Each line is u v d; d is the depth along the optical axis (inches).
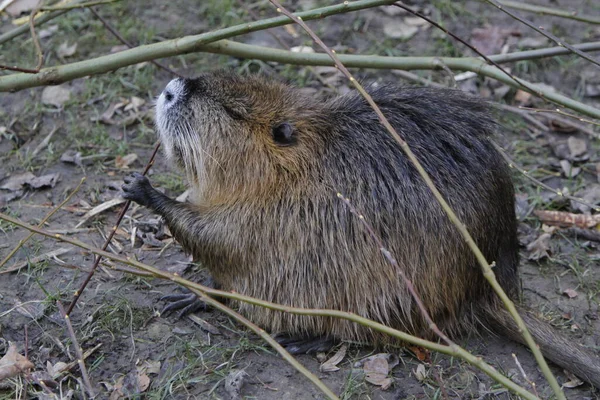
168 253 187.0
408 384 153.9
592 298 181.3
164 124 166.6
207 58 249.6
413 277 154.6
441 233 154.8
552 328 161.2
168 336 162.6
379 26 265.6
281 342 161.5
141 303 170.4
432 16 269.3
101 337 161.3
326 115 164.1
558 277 187.6
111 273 177.8
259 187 159.3
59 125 226.1
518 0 276.2
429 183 123.5
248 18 263.6
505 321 163.5
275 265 158.1
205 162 162.4
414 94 169.3
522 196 214.1
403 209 154.5
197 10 264.8
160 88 239.9
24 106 230.4
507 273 168.7
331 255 155.5
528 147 231.6
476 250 120.2
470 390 152.9
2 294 170.9
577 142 232.2
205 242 160.9
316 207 156.5
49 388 149.2
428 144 159.5
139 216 197.9
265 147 159.5
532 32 264.5
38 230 141.7
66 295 170.6
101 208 198.7
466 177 158.1
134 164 215.8
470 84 248.1
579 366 154.7
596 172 224.2
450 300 159.3
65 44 248.2
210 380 152.2
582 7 274.5
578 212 210.1
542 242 195.0
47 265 178.7
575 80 253.3
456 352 119.7
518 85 187.3
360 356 159.3
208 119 161.5
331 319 159.2
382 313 156.1
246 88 164.2
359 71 251.1
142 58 179.6
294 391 150.9
